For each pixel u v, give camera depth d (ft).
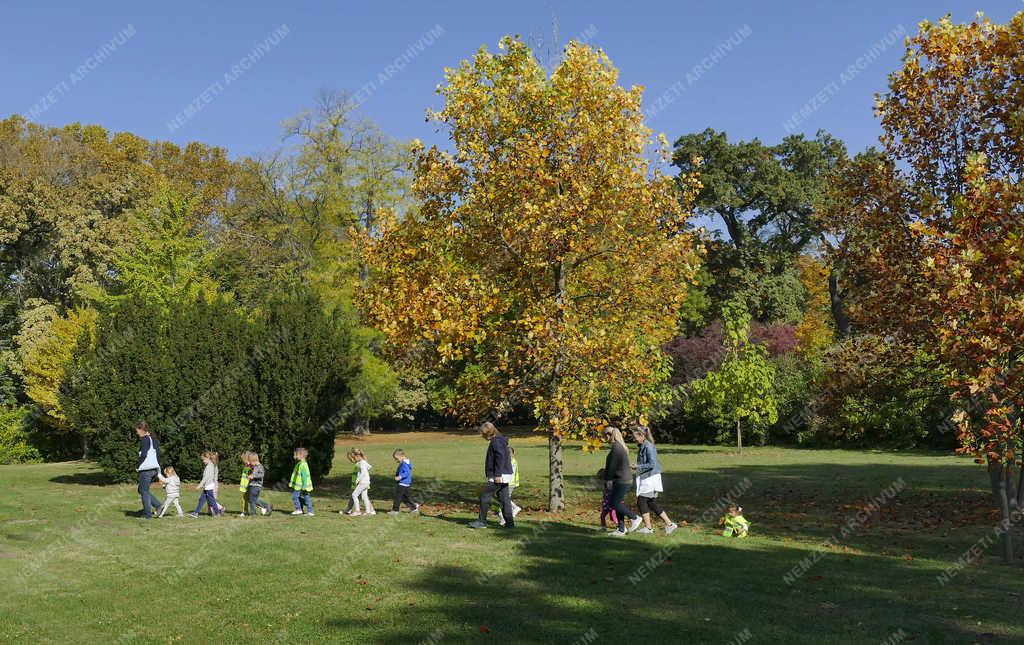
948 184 50.96
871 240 55.16
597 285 56.85
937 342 39.27
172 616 26.96
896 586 30.81
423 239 56.34
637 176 54.29
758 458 107.45
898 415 118.93
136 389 69.82
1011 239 33.50
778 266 181.88
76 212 145.07
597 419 53.16
